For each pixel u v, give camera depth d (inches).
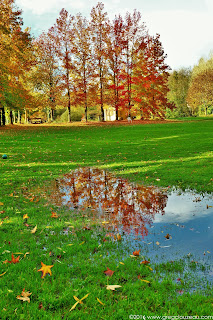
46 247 155.9
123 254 148.9
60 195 272.2
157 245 160.6
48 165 440.1
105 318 96.5
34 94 1632.6
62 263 135.1
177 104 2696.9
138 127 1229.1
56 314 98.8
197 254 148.7
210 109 2696.9
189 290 115.0
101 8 1445.6
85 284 118.2
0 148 643.5
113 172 383.9
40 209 225.8
